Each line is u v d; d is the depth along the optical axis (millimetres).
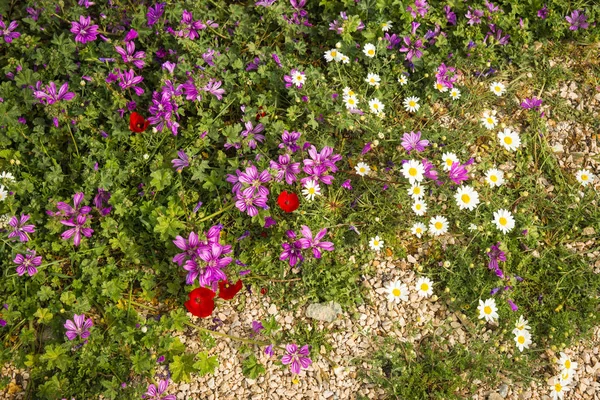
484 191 1248
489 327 1168
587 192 1271
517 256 1208
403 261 1202
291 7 1338
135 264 1161
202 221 1155
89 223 1121
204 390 1108
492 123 1265
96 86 1234
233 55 1271
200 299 1064
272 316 1115
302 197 1193
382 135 1196
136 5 1328
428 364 1134
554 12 1370
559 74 1361
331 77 1311
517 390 1135
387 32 1338
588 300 1185
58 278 1139
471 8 1354
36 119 1211
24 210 1149
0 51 1304
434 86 1296
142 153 1201
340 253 1185
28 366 1083
